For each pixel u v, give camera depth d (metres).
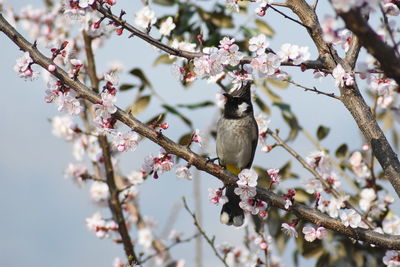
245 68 7.29
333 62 6.68
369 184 9.93
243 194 7.02
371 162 9.66
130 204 11.56
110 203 11.12
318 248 9.85
